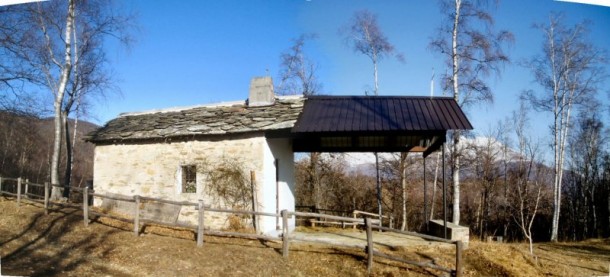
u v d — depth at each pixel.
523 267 8.98
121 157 11.96
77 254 7.69
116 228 9.62
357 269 7.82
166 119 12.64
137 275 6.78
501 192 27.20
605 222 27.80
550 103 20.78
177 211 10.70
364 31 20.89
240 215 10.41
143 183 11.54
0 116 18.30
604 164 27.98
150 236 9.08
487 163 26.11
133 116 13.96
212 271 7.16
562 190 30.06
